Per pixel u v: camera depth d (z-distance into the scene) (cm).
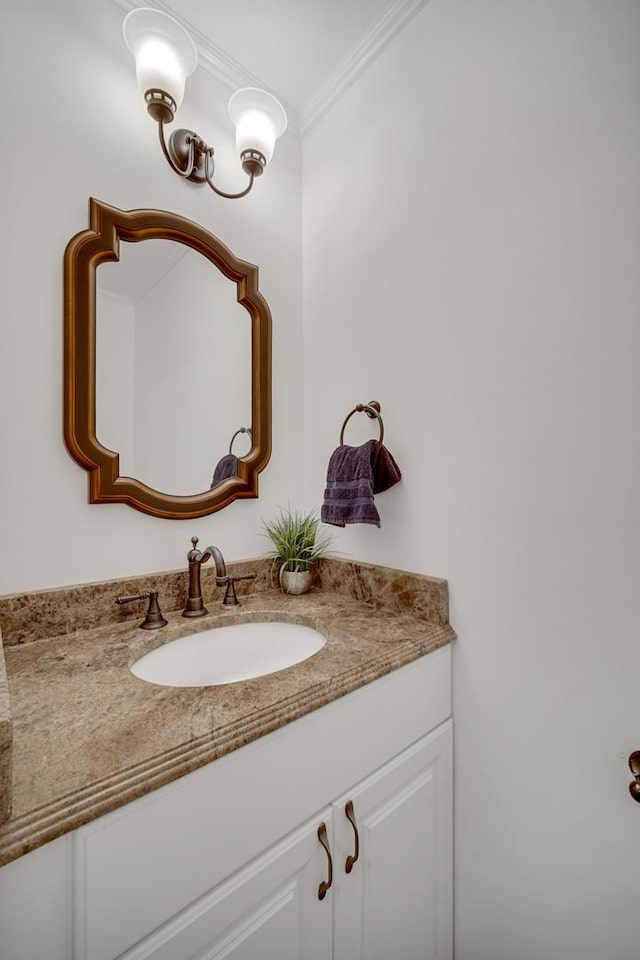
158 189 111
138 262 108
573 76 82
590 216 79
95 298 99
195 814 56
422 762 91
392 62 118
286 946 64
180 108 118
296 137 146
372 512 104
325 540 137
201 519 119
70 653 84
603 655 77
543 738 85
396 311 116
